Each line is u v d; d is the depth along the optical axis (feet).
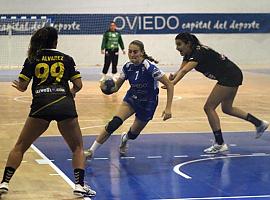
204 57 41.70
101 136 38.93
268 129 53.98
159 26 145.89
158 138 49.14
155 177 35.06
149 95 39.19
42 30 29.78
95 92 88.28
